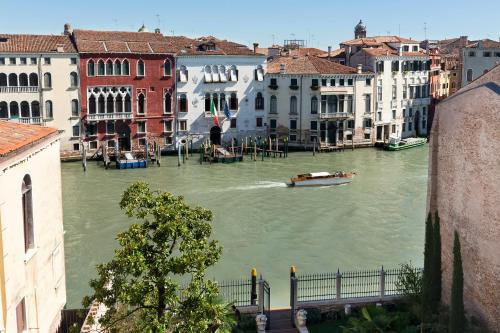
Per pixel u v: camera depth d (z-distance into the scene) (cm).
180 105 6838
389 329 2034
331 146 7162
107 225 3912
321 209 4366
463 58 7125
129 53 6469
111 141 6531
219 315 1538
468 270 2166
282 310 2397
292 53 8019
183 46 6969
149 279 1510
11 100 6084
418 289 2344
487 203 2028
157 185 5166
